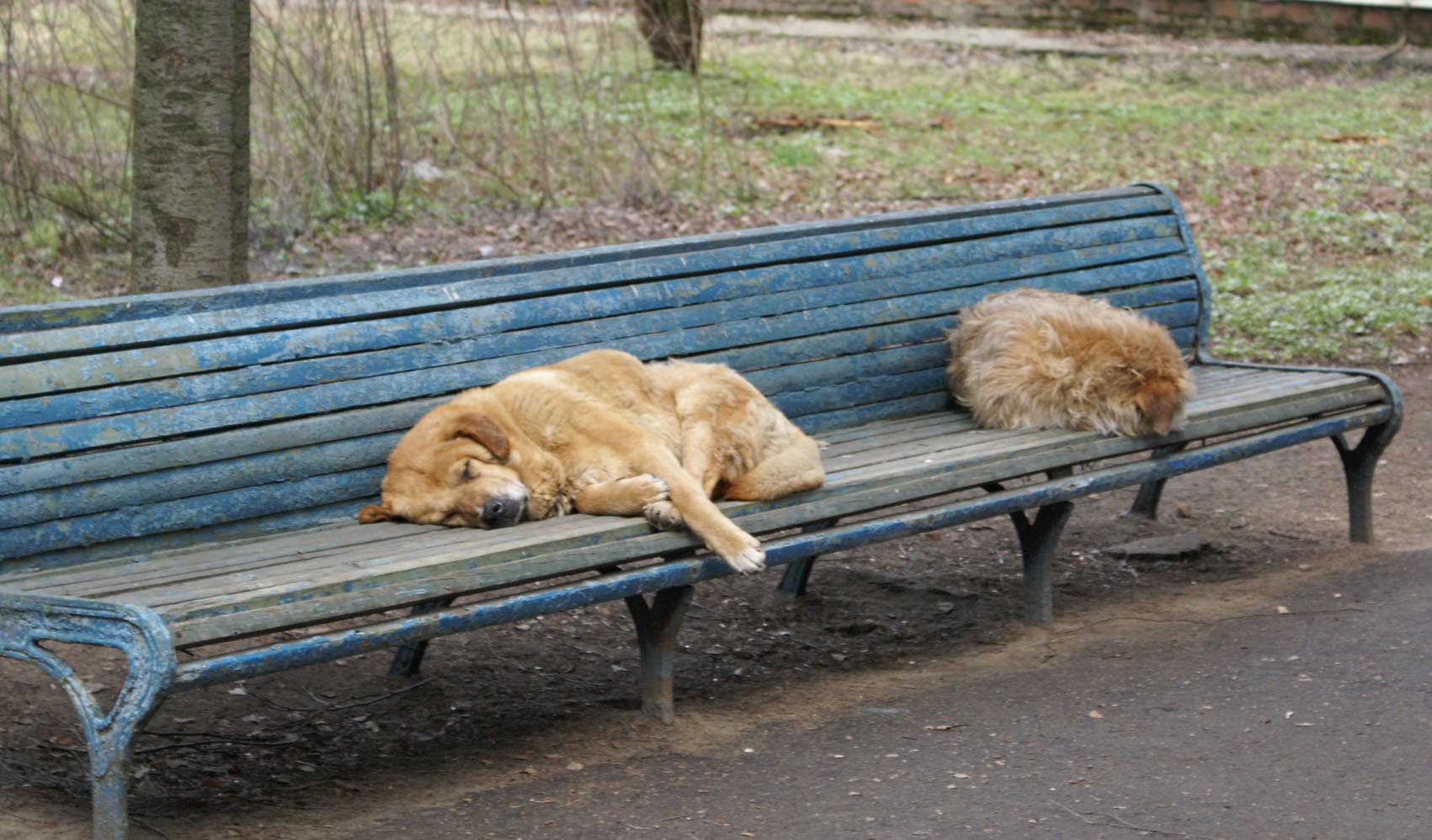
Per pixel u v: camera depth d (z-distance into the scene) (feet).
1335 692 14.38
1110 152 45.01
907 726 14.06
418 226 33.47
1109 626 17.10
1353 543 20.03
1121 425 17.24
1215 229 37.06
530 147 36.81
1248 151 45.55
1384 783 12.26
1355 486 19.93
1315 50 63.26
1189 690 14.67
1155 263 21.33
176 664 10.40
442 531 13.60
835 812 11.98
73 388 12.81
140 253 18.84
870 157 43.11
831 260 18.38
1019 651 16.37
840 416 18.21
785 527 14.34
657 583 13.39
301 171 32.86
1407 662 15.05
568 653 16.83
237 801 12.42
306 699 15.14
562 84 39.11
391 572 11.78
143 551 13.12
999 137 46.80
